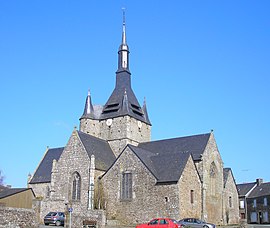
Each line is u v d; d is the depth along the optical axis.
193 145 50.94
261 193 76.12
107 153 52.97
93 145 51.50
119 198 44.47
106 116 58.47
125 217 43.31
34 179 58.41
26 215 28.67
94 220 34.59
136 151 45.53
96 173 46.94
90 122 58.94
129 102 58.41
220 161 52.81
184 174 42.47
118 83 60.59
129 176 44.50
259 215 74.62
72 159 48.94
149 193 42.34
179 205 40.19
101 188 46.19
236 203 58.97
